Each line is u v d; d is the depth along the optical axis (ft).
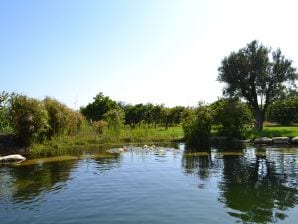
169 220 25.30
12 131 74.18
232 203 29.81
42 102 75.36
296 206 28.84
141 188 35.58
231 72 125.29
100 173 44.52
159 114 163.32
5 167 50.14
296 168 48.11
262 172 45.03
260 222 24.85
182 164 52.26
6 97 74.08
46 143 76.89
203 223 24.61
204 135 88.02
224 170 46.68
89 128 97.86
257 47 124.88
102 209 28.09
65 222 24.91
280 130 114.32
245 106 110.93
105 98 154.71
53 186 36.76
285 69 122.83
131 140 95.55
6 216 26.35
